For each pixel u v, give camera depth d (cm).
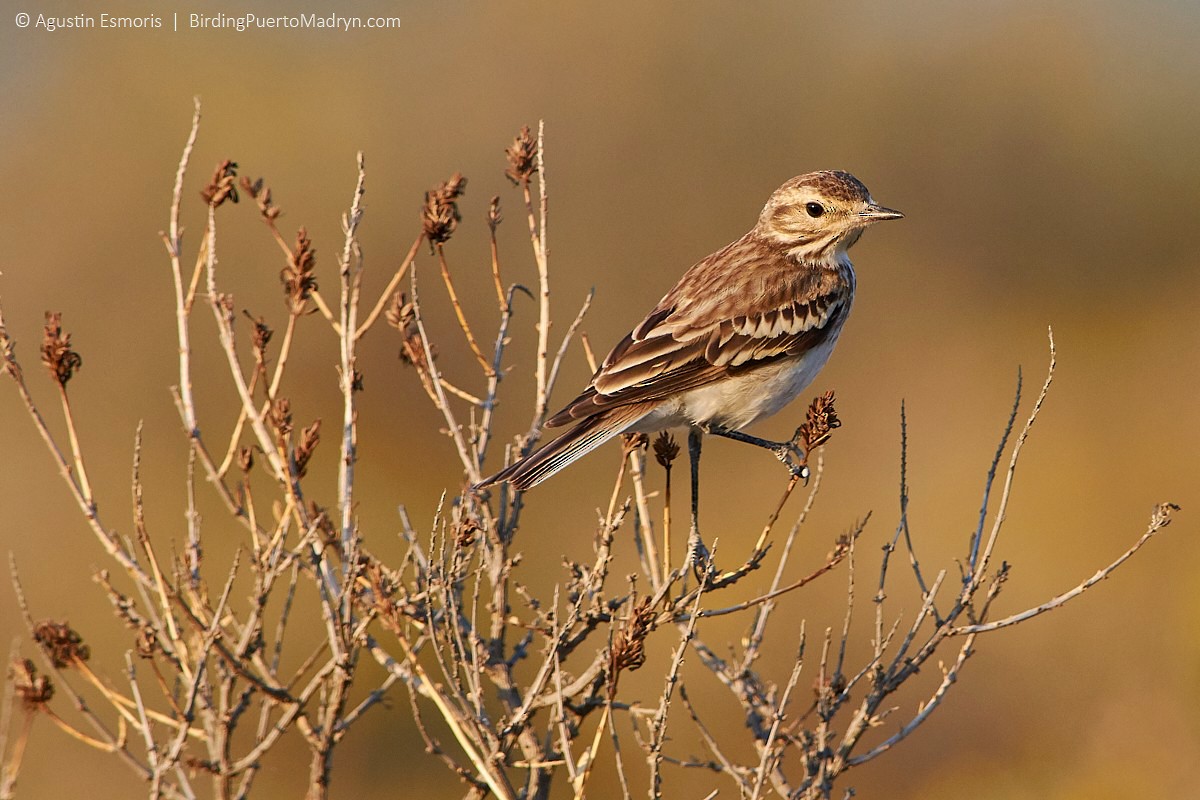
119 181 2236
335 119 2438
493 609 775
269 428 837
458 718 707
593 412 834
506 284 2238
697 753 1279
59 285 2092
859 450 2077
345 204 2322
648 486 1800
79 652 714
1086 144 2689
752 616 1467
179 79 2381
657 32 2525
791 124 2600
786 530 1761
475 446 798
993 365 2292
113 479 1731
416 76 2520
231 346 742
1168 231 2686
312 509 754
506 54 2502
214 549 1541
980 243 2648
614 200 2422
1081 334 2403
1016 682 1437
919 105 2669
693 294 916
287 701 725
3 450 1795
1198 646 1366
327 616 717
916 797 1358
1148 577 1620
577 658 1208
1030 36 2734
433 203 785
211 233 745
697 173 2489
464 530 710
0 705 1236
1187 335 2330
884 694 721
